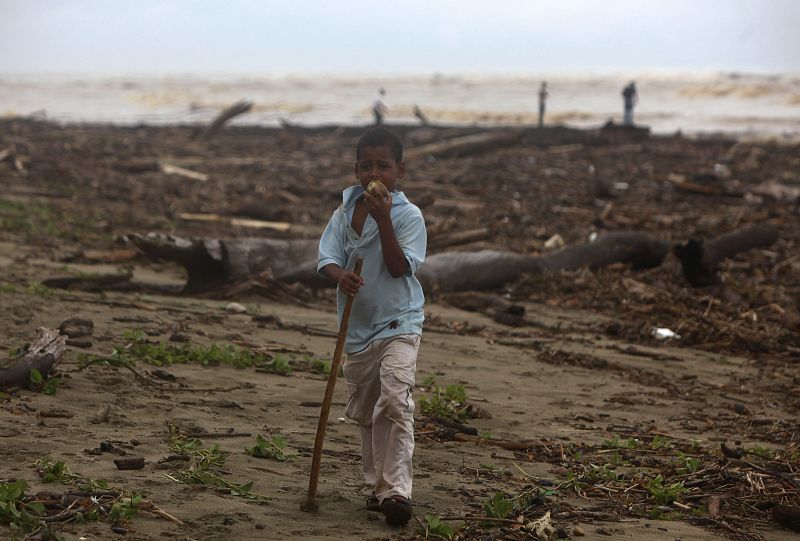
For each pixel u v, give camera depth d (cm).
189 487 729
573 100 13088
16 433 832
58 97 13512
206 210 3120
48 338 1077
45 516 627
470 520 720
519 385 1323
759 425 1180
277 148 5397
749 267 2492
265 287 1820
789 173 4709
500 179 4175
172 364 1212
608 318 1909
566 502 806
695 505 830
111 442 833
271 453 850
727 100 13112
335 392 1165
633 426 1125
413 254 695
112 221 2789
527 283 2127
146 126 6694
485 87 15275
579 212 3366
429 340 1606
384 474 682
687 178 4206
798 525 784
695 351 1700
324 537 649
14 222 2584
